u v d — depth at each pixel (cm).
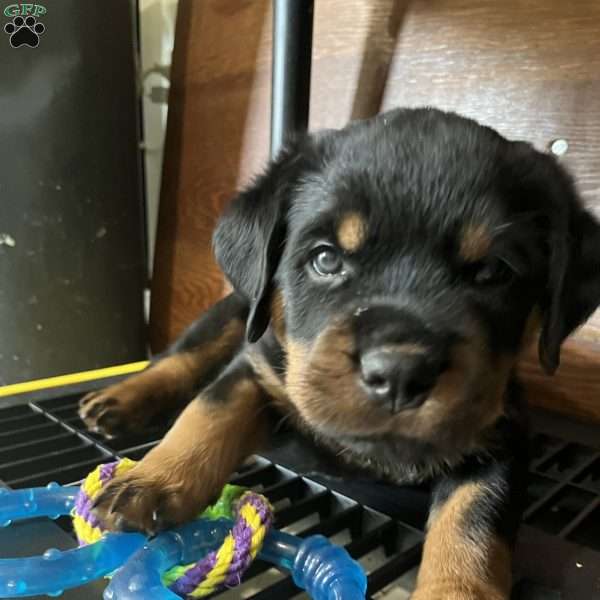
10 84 45
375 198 22
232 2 52
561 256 23
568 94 35
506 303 22
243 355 28
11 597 20
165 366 34
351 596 18
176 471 23
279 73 41
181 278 55
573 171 34
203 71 53
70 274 50
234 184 51
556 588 22
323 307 22
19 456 31
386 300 21
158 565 19
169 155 57
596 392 36
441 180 22
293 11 40
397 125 24
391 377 19
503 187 22
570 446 33
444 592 20
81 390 38
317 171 24
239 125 51
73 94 48
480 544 22
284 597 21
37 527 25
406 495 28
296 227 24
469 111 39
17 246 47
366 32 44
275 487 28
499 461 25
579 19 35
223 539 21
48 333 50
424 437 21
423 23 41
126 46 51
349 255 22
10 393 37
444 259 22
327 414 21
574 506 28
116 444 32
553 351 24
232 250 26
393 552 25
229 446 25
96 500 21
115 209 52
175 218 56
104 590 21
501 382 23
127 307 54
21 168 46
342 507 27
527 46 37
